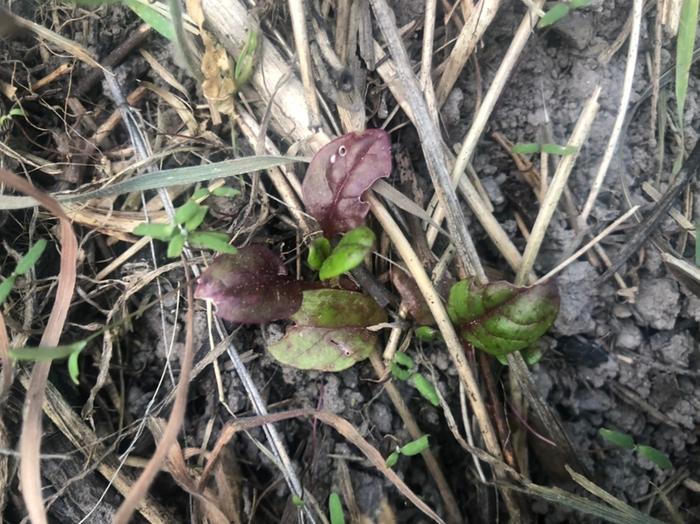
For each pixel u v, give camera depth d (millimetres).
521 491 138
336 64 149
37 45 159
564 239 155
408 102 145
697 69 169
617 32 161
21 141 155
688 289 154
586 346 155
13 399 138
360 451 145
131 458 142
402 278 144
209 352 144
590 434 156
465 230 143
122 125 158
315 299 139
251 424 137
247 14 145
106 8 158
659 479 154
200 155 154
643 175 163
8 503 134
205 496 134
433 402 144
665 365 155
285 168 148
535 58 159
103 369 142
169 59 157
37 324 145
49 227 150
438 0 159
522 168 159
